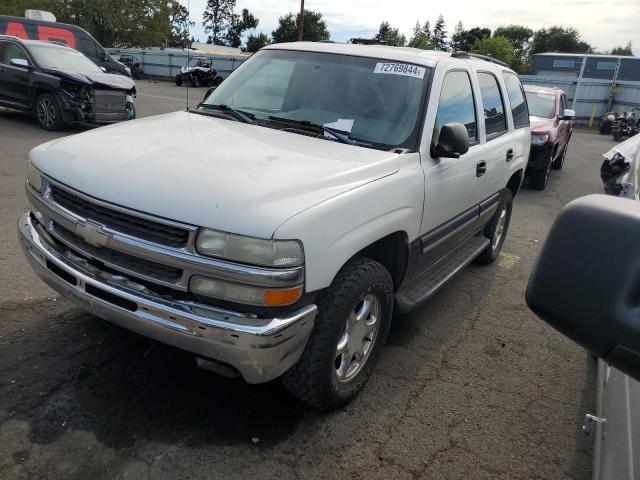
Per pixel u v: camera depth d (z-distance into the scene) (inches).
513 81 220.8
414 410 123.6
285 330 93.0
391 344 153.3
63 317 145.2
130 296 98.1
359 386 124.0
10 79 446.6
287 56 161.9
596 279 40.5
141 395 117.6
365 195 107.7
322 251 96.7
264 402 119.8
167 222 93.3
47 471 95.2
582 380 143.3
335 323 105.7
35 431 104.1
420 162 130.8
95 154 111.0
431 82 142.3
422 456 109.1
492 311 183.2
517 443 116.2
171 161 105.9
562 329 42.2
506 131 201.0
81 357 128.3
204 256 91.7
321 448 108.0
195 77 1215.6
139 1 1841.8
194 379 124.7
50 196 111.4
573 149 713.6
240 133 130.6
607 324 39.7
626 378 84.3
